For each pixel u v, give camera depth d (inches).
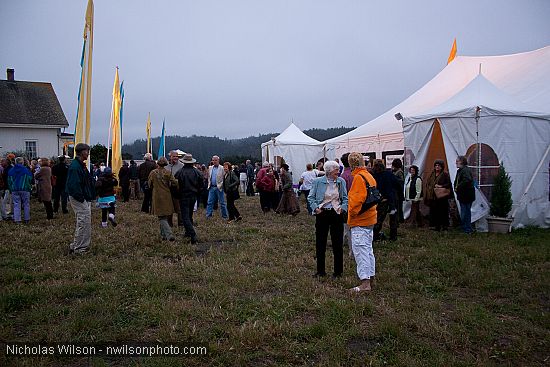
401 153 623.8
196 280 227.5
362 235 210.4
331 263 262.5
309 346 144.3
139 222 442.9
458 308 184.2
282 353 140.3
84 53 415.8
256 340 147.6
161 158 330.6
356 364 133.8
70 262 260.7
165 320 164.1
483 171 398.9
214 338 150.3
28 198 445.7
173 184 332.8
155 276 227.8
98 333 152.9
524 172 401.7
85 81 414.6
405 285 219.6
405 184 434.9
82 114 414.9
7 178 443.5
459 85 679.1
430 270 250.8
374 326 162.7
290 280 227.8
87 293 203.2
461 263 260.2
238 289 208.8
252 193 926.4
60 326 157.5
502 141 394.3
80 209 288.4
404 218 453.7
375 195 209.5
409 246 317.7
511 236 357.4
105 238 341.4
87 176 292.0
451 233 374.6
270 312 173.6
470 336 155.6
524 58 628.7
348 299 193.3
